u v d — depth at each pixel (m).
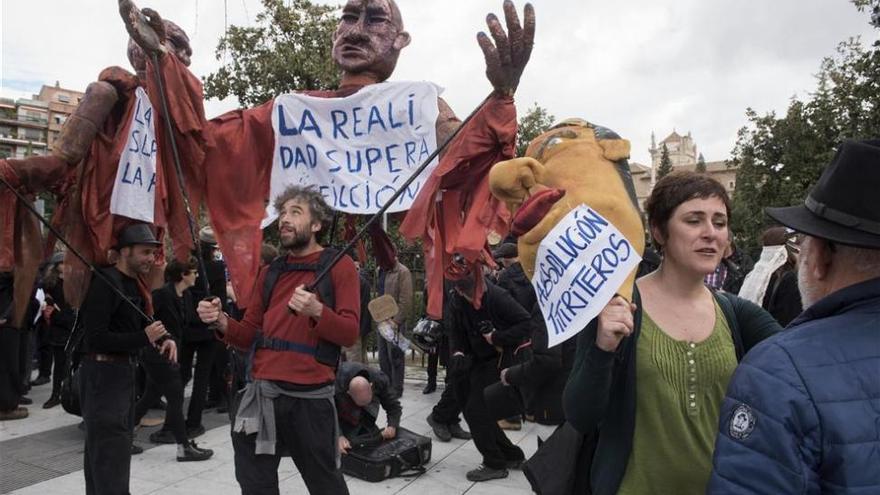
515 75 2.66
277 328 2.95
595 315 1.70
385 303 5.14
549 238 1.82
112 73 3.55
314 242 3.16
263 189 3.63
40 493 4.32
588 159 1.88
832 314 1.24
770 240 4.70
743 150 17.89
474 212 3.02
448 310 4.80
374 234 4.12
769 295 4.76
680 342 1.81
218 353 6.68
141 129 3.51
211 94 10.98
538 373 3.55
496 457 4.73
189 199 3.41
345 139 3.58
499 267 6.05
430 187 3.06
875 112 13.33
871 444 1.07
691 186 1.83
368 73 3.81
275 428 2.88
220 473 4.76
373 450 4.73
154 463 4.97
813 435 1.10
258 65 11.02
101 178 3.54
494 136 2.89
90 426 3.43
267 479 2.93
